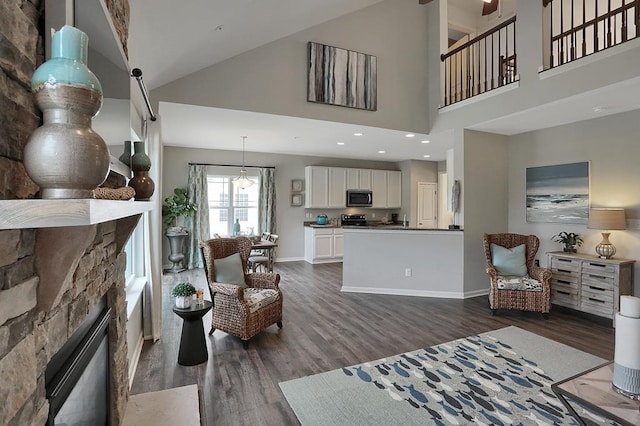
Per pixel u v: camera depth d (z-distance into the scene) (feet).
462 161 16.57
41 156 2.37
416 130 18.34
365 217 28.63
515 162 17.54
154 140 11.09
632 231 13.32
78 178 2.48
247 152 24.98
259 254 21.85
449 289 16.48
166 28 8.26
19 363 2.50
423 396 7.84
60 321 3.35
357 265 17.38
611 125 13.94
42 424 2.97
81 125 2.61
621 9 10.97
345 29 16.49
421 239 16.75
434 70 18.43
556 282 14.46
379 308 14.56
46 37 3.04
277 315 11.93
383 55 17.52
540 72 13.00
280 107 14.92
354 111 16.71
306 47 15.55
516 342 10.91
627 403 5.31
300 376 8.75
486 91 15.38
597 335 11.57
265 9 10.57
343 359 9.71
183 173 23.27
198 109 13.83
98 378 4.97
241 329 10.42
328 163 27.53
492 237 15.33
